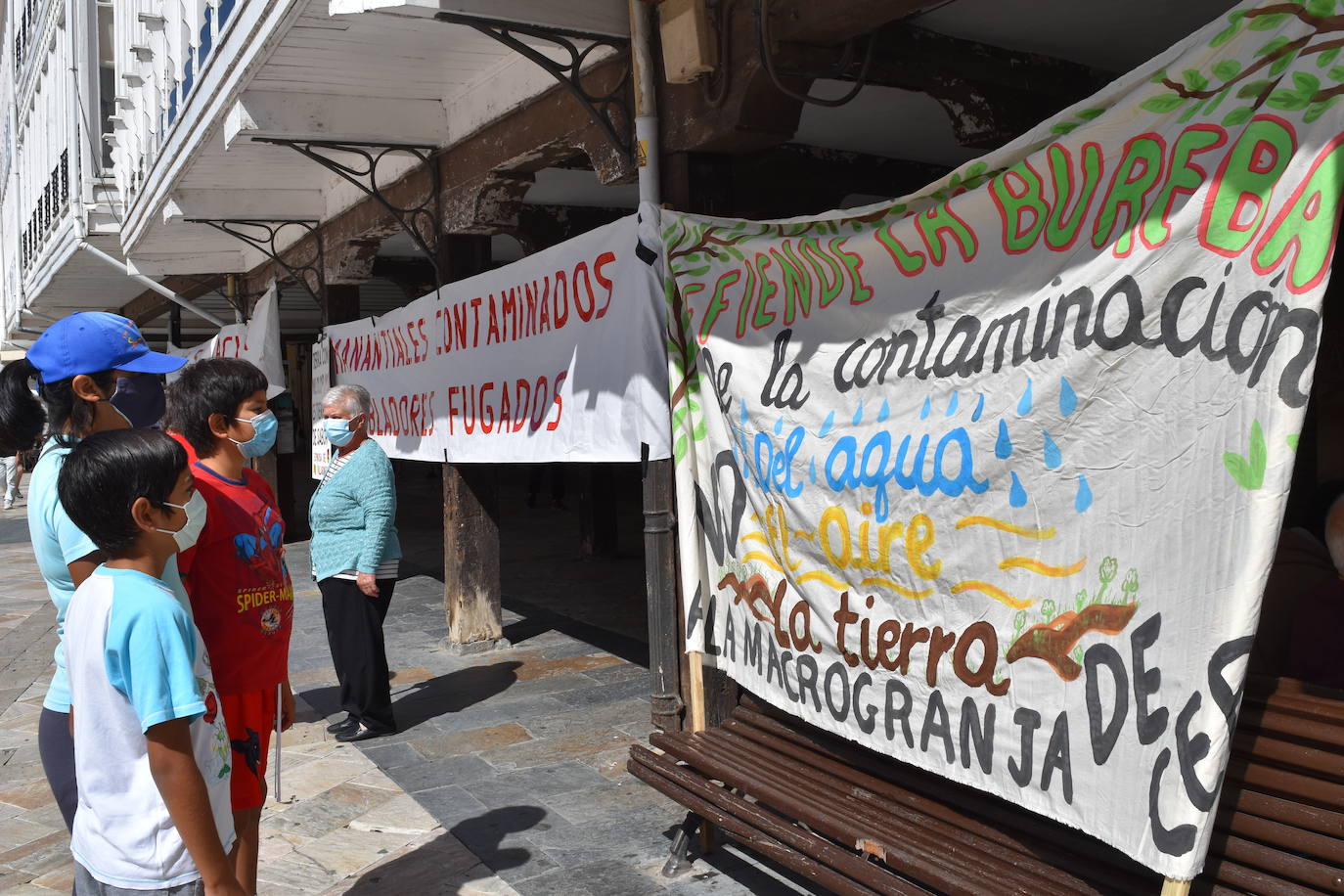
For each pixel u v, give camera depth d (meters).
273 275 10.89
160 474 2.12
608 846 3.98
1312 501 3.08
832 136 6.06
